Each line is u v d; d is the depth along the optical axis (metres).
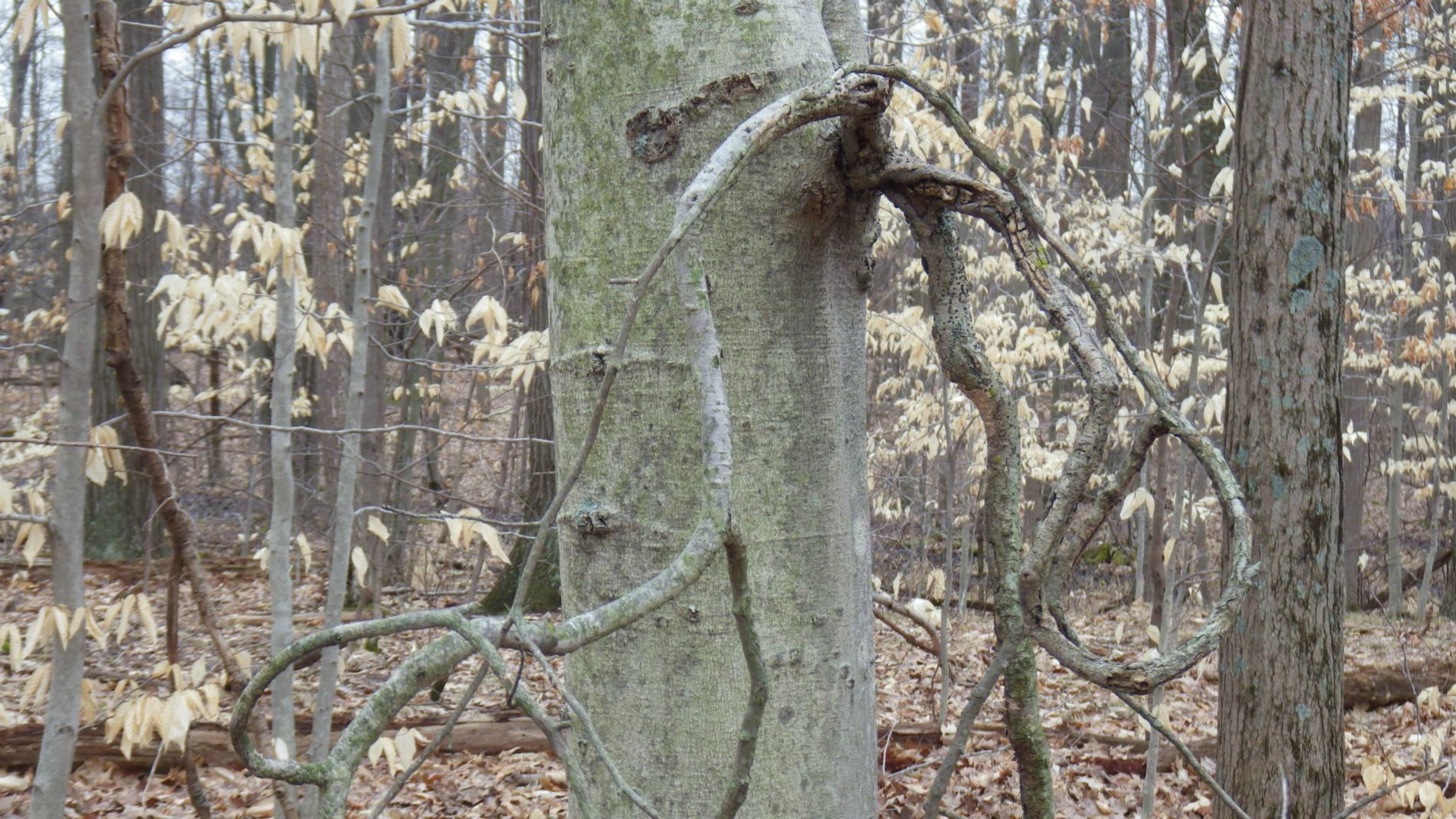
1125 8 7.94
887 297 7.81
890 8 7.21
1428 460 10.76
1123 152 8.40
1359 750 5.98
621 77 1.37
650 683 1.36
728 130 1.34
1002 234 1.38
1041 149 8.43
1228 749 3.64
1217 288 5.44
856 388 1.47
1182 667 1.14
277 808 3.44
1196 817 5.04
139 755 5.16
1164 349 5.80
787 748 1.35
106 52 2.62
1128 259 7.30
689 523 1.33
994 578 1.32
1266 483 3.51
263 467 8.70
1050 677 7.11
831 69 1.39
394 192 11.00
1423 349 9.05
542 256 7.45
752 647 1.04
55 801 2.65
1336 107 3.43
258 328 3.61
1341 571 3.54
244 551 10.12
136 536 10.28
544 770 5.35
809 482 1.38
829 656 1.39
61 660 2.67
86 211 2.57
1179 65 5.92
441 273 11.40
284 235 3.30
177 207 10.40
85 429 2.66
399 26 3.06
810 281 1.38
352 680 6.62
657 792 1.35
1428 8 8.00
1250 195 3.56
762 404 1.35
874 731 1.51
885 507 9.39
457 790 5.12
